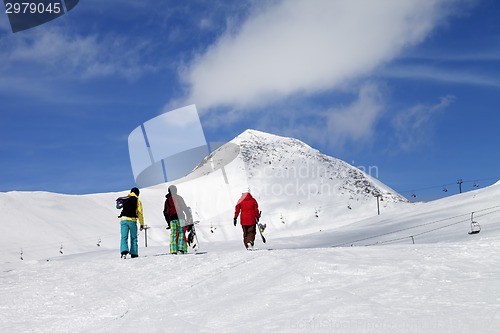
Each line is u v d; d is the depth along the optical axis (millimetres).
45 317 7309
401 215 56469
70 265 13078
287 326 5035
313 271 8047
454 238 29656
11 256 72625
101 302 8023
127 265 11961
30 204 95750
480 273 6840
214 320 5844
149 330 5766
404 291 6121
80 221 95688
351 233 44875
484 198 47531
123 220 14336
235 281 8344
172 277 9602
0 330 6652
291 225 120562
